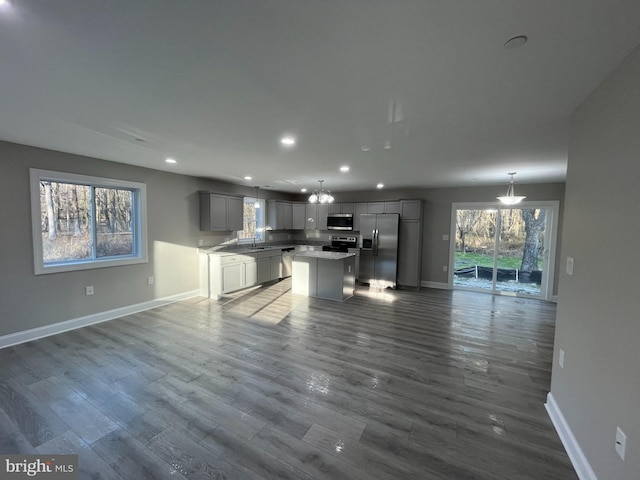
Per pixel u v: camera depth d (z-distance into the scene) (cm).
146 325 409
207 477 170
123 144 323
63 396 244
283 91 191
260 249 656
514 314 480
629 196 140
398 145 312
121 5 114
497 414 229
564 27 125
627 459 135
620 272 145
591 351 172
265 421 217
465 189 648
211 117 237
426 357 323
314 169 461
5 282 331
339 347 345
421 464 181
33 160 344
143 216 467
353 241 781
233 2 112
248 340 362
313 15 120
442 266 678
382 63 156
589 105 189
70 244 395
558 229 561
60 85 184
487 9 115
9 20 122
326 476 171
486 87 182
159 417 220
